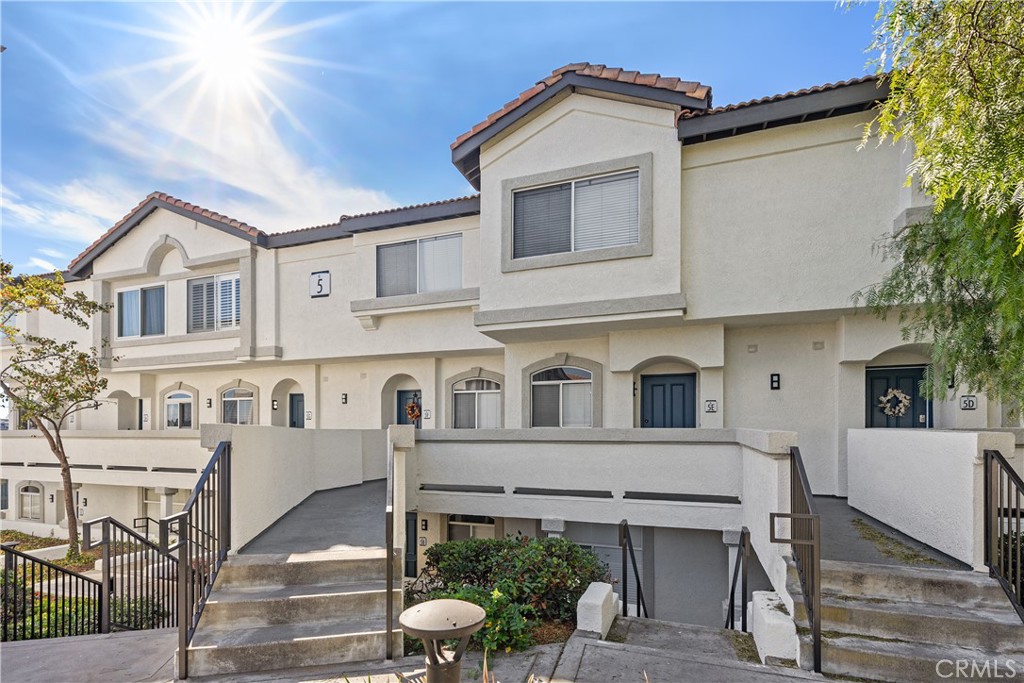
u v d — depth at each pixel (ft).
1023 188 10.78
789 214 26.91
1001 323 14.44
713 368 30.91
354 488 32.94
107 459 43.60
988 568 14.34
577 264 30.42
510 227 32.30
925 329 19.10
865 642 13.07
